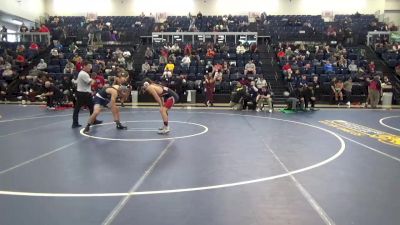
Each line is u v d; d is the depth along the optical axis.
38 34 24.50
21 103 17.92
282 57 21.52
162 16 31.20
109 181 5.05
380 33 24.72
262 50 23.16
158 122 11.23
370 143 8.03
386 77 19.52
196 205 4.16
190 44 23.02
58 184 4.91
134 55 22.78
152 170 5.62
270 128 10.20
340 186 4.87
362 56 21.98
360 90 18.88
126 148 7.26
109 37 24.88
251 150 7.17
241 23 28.44
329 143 7.98
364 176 5.36
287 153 6.91
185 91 18.55
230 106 16.72
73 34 25.55
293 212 3.96
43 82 18.02
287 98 16.70
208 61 20.42
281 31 27.05
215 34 24.30
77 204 4.18
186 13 32.56
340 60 20.70
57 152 6.87
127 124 10.71
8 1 27.05
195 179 5.16
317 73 20.03
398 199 4.38
